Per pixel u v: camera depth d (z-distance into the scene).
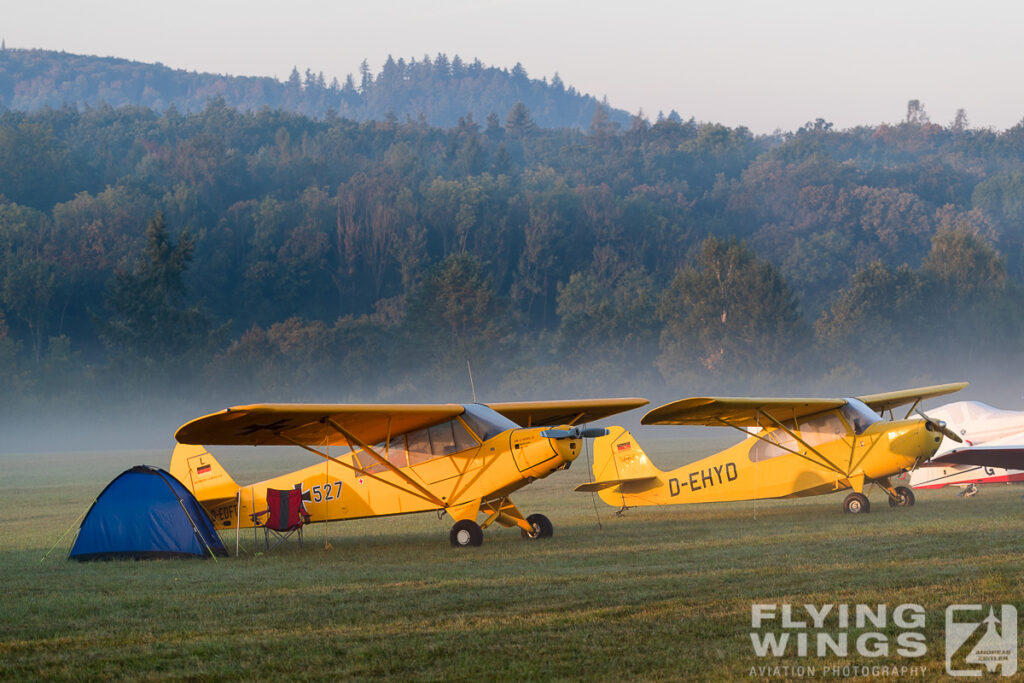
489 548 34.97
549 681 17.91
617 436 49.41
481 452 36.50
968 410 53.16
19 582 28.55
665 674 18.22
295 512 36.34
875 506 46.72
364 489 38.00
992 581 24.27
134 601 24.98
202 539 33.66
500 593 24.88
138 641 20.80
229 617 22.84
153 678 18.34
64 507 56.44
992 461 50.38
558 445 35.16
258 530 42.66
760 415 44.69
